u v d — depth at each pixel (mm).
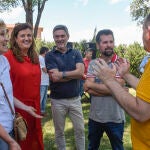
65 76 4715
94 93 3928
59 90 4809
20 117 3246
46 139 6434
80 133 4980
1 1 21438
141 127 2121
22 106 3604
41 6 17094
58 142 5008
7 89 3113
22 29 3811
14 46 3834
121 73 2781
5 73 3137
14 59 3768
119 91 2117
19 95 3756
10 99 3154
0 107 3047
